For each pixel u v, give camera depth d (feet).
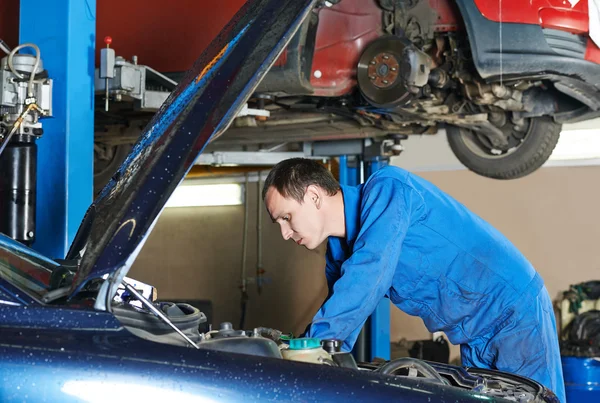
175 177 4.01
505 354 7.25
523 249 25.38
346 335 5.72
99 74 10.98
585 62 12.99
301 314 28.09
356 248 6.14
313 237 6.59
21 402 3.66
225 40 4.77
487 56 12.94
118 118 17.53
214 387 3.78
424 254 6.91
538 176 25.32
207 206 30.07
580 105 15.25
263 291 28.73
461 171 26.43
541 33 12.72
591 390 18.61
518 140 17.07
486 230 7.14
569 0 12.76
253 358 3.98
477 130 16.70
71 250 5.59
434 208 6.81
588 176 24.59
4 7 14.97
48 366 3.72
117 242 3.93
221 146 22.27
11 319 4.01
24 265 5.06
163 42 14.38
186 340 4.19
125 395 3.68
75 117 10.62
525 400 4.61
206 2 14.02
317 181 6.50
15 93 9.90
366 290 5.82
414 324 26.58
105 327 4.03
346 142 20.56
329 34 14.01
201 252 30.07
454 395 4.08
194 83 4.66
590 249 24.47
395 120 16.02
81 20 10.78
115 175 5.29
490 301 7.10
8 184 9.89
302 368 3.98
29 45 9.90
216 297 29.55
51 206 10.49
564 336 22.29
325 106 15.84
